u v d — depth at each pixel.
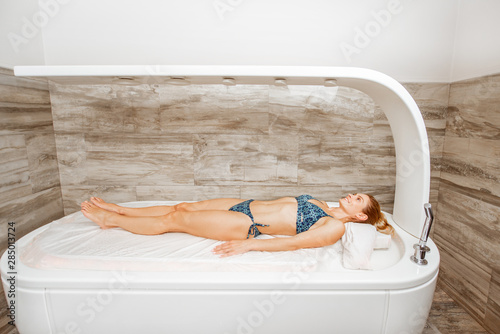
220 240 1.40
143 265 1.16
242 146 1.86
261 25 1.73
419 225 1.38
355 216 1.47
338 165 1.87
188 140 1.85
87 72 1.15
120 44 1.74
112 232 1.43
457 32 1.68
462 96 1.61
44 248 1.23
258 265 1.17
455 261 1.65
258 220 1.39
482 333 1.40
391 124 1.51
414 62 1.75
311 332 1.12
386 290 1.08
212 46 1.75
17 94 1.53
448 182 1.72
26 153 1.60
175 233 1.45
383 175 1.88
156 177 1.91
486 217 1.41
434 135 1.78
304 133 1.84
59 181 1.90
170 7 1.70
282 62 1.77
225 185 1.92
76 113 1.82
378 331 1.12
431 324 1.47
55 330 1.11
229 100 1.80
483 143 1.44
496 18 1.36
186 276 1.07
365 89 1.41
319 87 1.78
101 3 1.69
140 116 1.82
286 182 1.91
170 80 1.35
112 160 1.88
